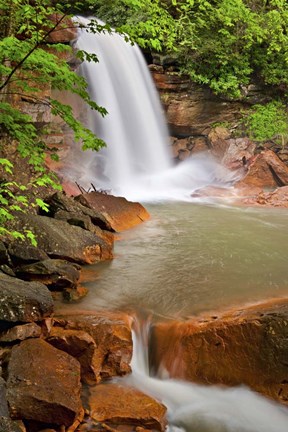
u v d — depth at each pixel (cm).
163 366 566
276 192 1365
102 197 1045
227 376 534
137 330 597
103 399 491
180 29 1588
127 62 1577
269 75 1689
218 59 1661
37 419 434
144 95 1623
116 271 775
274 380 515
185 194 1481
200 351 548
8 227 750
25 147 739
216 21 1680
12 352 489
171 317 609
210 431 476
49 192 938
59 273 669
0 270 666
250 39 1639
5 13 938
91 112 1452
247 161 1553
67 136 1368
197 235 1001
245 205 1332
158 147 1661
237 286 718
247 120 1678
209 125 1714
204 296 678
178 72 1650
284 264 824
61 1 1385
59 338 530
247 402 516
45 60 650
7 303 530
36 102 1113
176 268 795
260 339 526
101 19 1672
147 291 695
